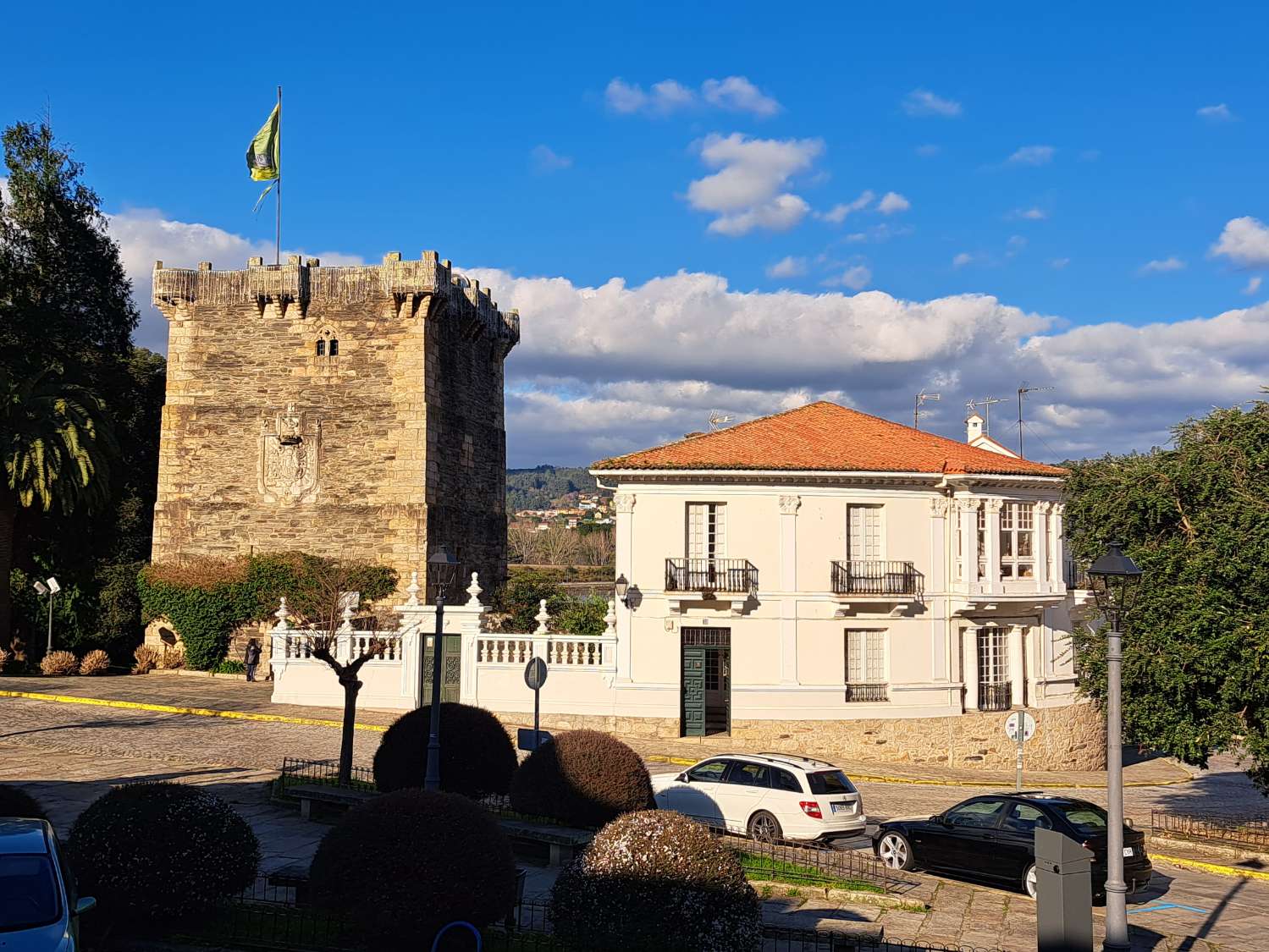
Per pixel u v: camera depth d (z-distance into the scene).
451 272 51.53
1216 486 26.09
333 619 38.75
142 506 55.00
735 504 36.50
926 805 29.08
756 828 21.78
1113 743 14.23
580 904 12.59
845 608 36.22
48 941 10.05
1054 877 13.12
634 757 19.98
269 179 51.62
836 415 41.91
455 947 12.65
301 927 13.84
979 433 50.41
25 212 54.31
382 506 48.34
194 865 13.69
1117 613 14.60
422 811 13.14
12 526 47.91
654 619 36.41
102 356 56.03
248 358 49.59
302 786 23.00
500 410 59.81
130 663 51.81
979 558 38.00
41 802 22.94
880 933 14.73
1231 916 18.92
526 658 37.16
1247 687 24.78
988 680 38.88
